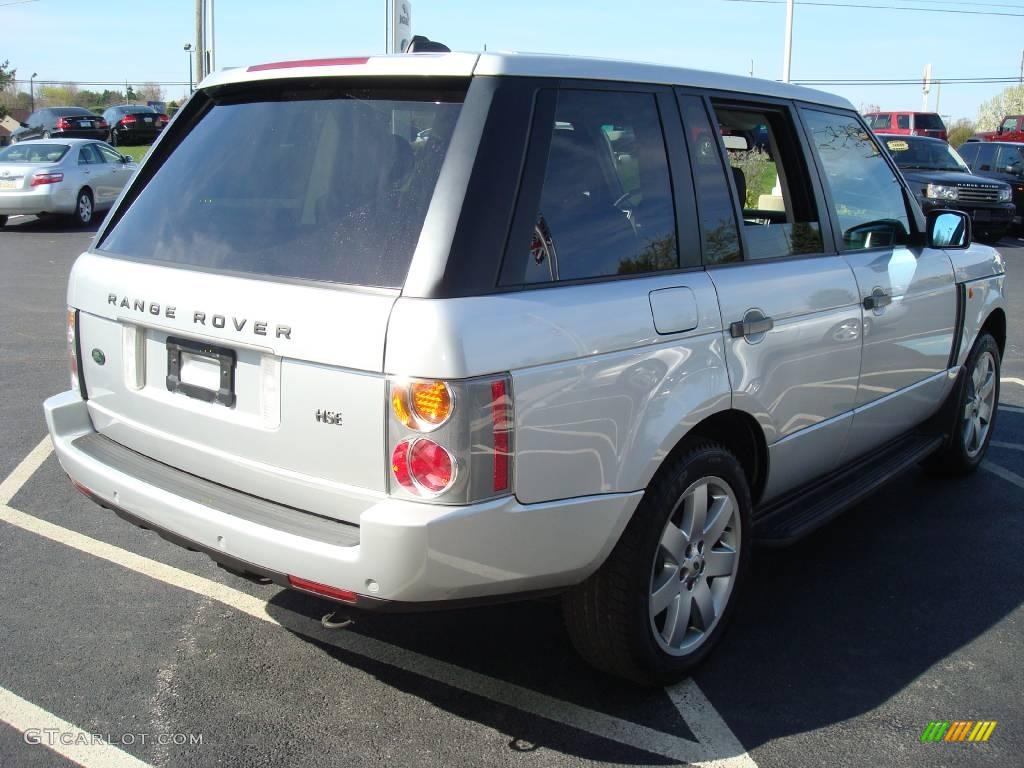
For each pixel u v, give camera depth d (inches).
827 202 158.4
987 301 209.3
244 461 115.5
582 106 118.5
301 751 116.6
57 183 678.5
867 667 139.3
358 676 133.7
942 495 211.2
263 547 107.7
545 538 109.3
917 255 182.1
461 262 102.4
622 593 120.6
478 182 105.3
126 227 135.7
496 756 116.6
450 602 106.3
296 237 114.2
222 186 126.1
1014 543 185.5
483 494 102.3
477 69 110.3
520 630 148.0
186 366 122.0
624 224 121.0
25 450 222.2
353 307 103.5
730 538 138.0
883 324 166.4
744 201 151.9
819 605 158.6
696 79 136.6
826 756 118.0
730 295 131.6
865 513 200.4
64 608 150.3
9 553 169.2
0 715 122.1
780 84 154.6
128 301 126.1
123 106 1386.6
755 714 126.7
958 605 159.5
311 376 106.4
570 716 125.3
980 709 128.9
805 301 145.1
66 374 289.9
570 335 109.0
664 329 120.3
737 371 131.7
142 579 161.0
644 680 128.6
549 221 111.7
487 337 101.3
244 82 129.5
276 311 108.9
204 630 145.0
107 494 125.6
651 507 121.3
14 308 394.0
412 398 99.1
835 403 157.4
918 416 193.2
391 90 116.4
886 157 181.3
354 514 107.2
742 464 146.4
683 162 131.1
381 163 112.5
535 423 105.8
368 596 102.9
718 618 137.3
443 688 131.3
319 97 122.4
